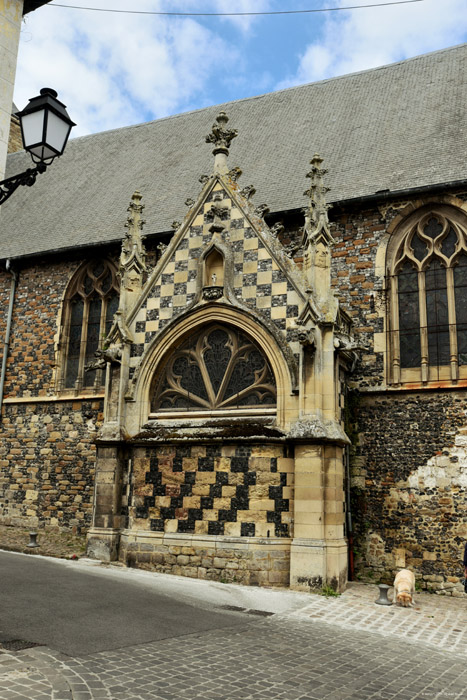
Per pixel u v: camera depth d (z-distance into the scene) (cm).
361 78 2292
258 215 1477
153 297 1540
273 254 1425
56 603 991
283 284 1402
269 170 2023
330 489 1270
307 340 1275
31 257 2170
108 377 1506
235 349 1437
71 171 2617
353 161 1873
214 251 1489
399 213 1658
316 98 2320
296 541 1248
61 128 858
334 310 1349
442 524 1462
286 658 793
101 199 2316
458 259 1587
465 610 1219
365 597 1248
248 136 2286
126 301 1562
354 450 1570
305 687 685
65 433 2020
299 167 1969
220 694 640
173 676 686
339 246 1709
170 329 1490
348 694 675
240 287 1447
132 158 2517
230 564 1291
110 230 2073
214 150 1576
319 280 1372
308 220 1430
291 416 1321
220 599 1124
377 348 1605
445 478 1480
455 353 1534
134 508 1424
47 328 2134
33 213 2430
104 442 1452
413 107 1992
